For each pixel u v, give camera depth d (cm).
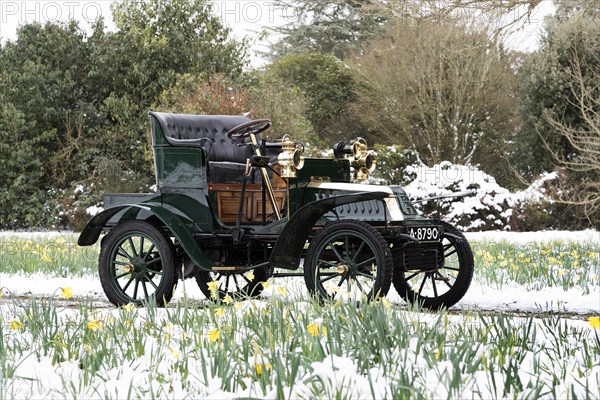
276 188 848
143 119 2759
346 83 3428
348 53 3919
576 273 1027
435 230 775
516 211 2342
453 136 2881
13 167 2670
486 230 2330
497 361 448
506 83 2928
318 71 3438
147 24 2931
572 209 2378
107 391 402
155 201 820
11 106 2673
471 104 2875
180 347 484
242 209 801
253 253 837
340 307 554
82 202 2559
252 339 504
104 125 2773
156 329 547
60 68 2834
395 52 2939
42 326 548
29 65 2744
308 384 400
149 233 798
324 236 731
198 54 2856
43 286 1003
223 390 402
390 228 750
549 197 2341
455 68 2834
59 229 2620
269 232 773
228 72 2930
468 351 435
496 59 2888
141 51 2838
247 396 389
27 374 445
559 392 399
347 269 723
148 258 832
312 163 785
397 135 3016
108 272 815
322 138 3425
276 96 2683
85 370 416
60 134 2784
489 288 945
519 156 2747
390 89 2953
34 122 2686
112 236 812
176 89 2594
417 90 2961
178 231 782
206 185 793
